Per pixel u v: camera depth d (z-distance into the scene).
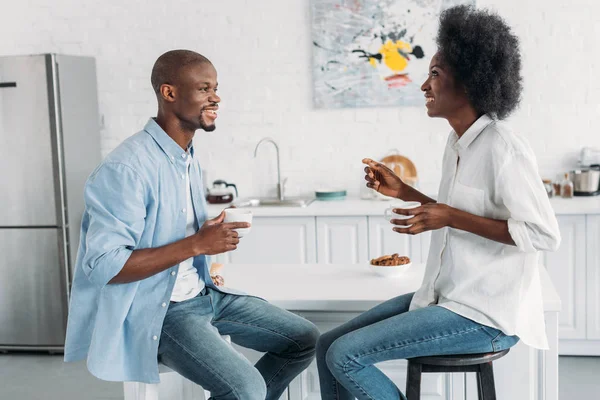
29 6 5.36
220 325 2.53
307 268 3.14
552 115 4.87
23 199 4.70
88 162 5.04
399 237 4.57
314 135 5.21
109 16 5.30
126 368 2.29
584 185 4.55
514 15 4.84
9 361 4.64
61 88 4.69
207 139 5.33
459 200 2.20
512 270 2.15
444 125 5.03
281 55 5.17
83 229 2.35
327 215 4.62
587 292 4.28
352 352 2.16
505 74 2.15
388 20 4.96
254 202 5.00
